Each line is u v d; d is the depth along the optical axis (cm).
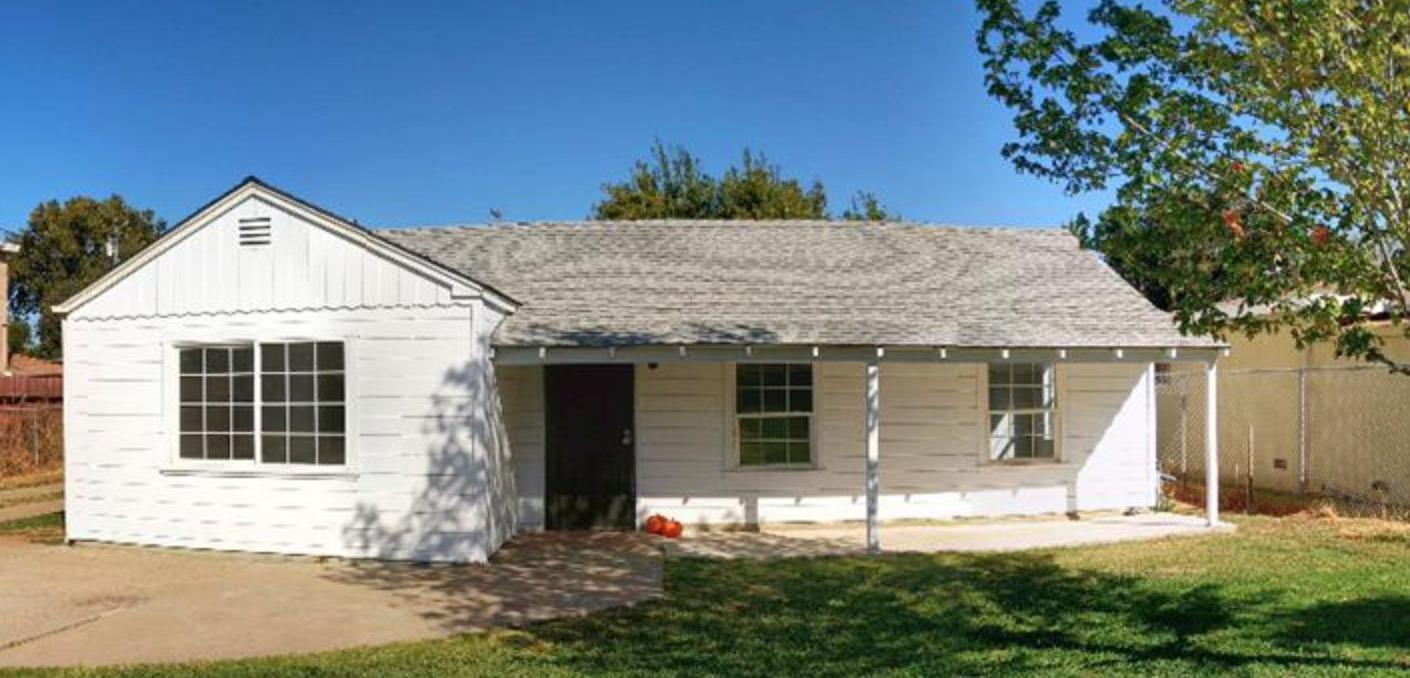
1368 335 577
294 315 1230
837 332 1297
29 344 6116
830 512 1488
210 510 1259
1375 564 1084
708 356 1257
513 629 883
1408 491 1510
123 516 1300
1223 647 773
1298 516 1476
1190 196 604
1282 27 555
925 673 722
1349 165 562
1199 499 1700
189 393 1281
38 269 6084
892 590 1016
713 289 1459
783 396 1495
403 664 773
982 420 1523
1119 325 1408
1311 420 1727
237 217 1252
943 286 1523
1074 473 1553
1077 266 1650
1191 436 1989
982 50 671
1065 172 671
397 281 1199
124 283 1298
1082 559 1162
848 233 1727
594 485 1449
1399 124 544
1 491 2005
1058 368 1558
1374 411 1584
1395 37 544
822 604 959
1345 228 567
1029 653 772
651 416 1462
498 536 1276
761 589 1032
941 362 1316
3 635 870
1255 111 592
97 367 1312
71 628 895
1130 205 629
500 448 1301
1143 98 607
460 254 1611
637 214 3675
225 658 798
